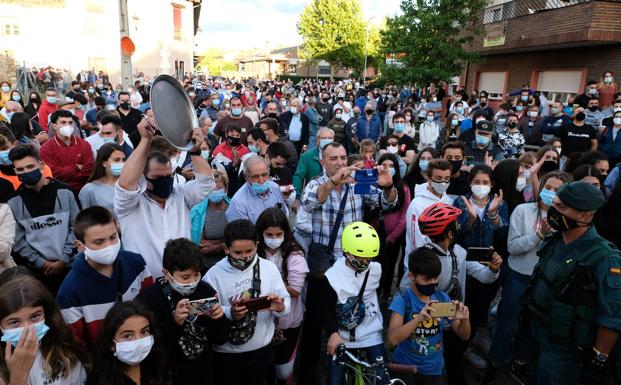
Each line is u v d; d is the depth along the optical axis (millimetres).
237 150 6266
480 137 6246
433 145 10484
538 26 15117
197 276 2662
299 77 56844
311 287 3732
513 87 18703
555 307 2768
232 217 3982
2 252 3326
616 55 13414
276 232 3414
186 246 2645
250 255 2938
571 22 13453
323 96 15664
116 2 29875
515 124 8461
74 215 3998
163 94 2607
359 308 3115
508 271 3838
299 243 3936
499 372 4066
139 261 2959
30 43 28531
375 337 3152
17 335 2197
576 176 4289
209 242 4023
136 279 2910
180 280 2605
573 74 15297
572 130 8211
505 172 4566
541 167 5195
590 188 2641
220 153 6227
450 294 3412
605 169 4996
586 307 2650
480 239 3959
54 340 2326
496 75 20156
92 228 2574
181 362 2678
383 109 20734
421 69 16359
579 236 2775
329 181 3525
